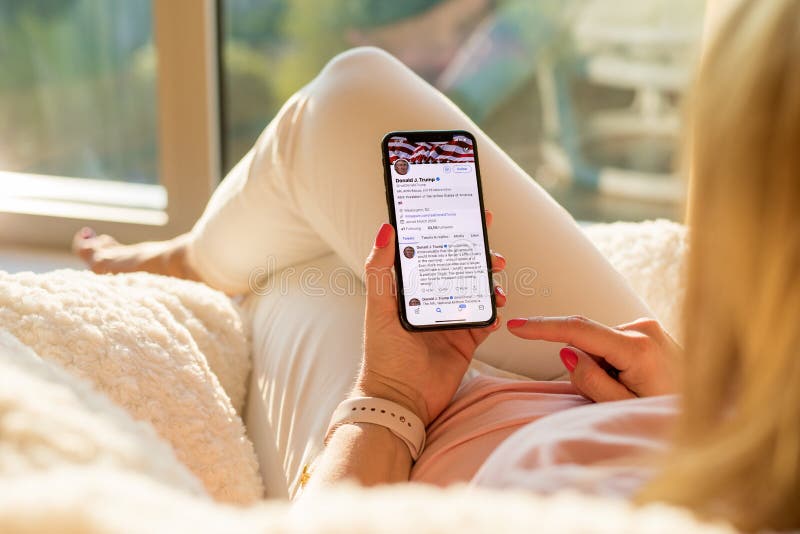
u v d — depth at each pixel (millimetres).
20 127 1651
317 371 805
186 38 1476
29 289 719
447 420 673
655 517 314
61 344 678
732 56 341
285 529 310
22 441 356
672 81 1587
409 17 1585
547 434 461
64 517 295
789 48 324
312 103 873
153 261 1150
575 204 1695
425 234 708
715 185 347
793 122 321
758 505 334
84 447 366
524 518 311
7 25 1601
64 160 1662
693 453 360
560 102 1640
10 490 312
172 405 702
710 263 359
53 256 1603
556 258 838
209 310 866
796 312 327
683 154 408
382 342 673
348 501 328
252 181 949
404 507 317
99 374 677
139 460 384
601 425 460
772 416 333
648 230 1017
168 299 827
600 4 1573
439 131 722
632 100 1618
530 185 884
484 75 1625
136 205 1636
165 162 1553
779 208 327
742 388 359
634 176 1659
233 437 739
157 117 1584
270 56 1587
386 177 703
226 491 703
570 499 335
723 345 363
